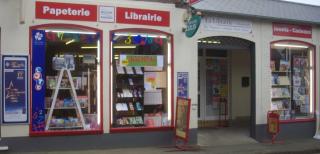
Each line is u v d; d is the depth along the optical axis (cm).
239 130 1623
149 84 1347
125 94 1317
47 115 1215
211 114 1692
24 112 1174
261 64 1524
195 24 1256
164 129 1330
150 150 1259
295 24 1598
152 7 1309
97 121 1260
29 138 1181
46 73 1212
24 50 1173
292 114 1619
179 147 1304
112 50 1274
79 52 1248
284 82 1602
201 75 1681
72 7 1216
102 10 1249
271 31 1545
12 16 1162
